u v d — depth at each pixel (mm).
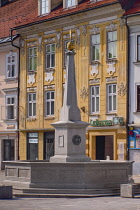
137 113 39719
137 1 41125
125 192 24125
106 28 42000
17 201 22578
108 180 25672
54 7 47375
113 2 40594
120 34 40969
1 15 55438
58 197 24125
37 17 48188
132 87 40219
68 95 27562
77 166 25062
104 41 42156
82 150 27266
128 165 26500
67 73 27859
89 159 27250
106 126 41438
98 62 42500
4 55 51188
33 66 48312
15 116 49469
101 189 25078
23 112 48719
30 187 25328
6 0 57000
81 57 43875
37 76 47656
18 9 53812
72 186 24969
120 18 40938
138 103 39938
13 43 49688
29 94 48625
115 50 41562
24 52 49000
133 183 27078
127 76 40438
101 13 42125
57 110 45562
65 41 45438
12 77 50000
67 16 44375
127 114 40312
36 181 25469
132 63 40312
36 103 47656
